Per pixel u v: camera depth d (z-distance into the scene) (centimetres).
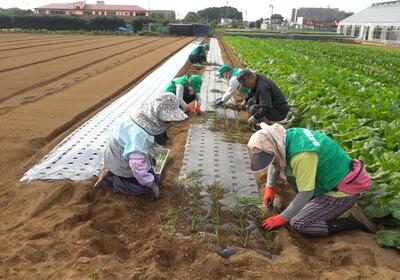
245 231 481
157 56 2522
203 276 398
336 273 399
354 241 459
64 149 732
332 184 454
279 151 434
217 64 2197
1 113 997
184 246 443
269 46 3138
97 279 383
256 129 913
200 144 788
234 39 4103
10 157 695
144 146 499
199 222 494
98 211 514
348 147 709
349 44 5500
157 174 595
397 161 579
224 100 955
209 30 6150
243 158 723
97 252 436
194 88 939
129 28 6831
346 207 464
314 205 471
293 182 477
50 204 530
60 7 12044
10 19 6391
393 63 2623
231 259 418
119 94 1315
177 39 4931
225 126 927
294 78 1330
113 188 559
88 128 875
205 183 606
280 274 395
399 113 870
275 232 475
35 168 637
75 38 4428
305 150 428
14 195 556
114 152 533
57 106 1084
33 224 480
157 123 500
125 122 524
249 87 868
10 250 429
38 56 2317
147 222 498
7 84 1387
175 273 404
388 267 412
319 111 896
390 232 451
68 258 420
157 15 11531
